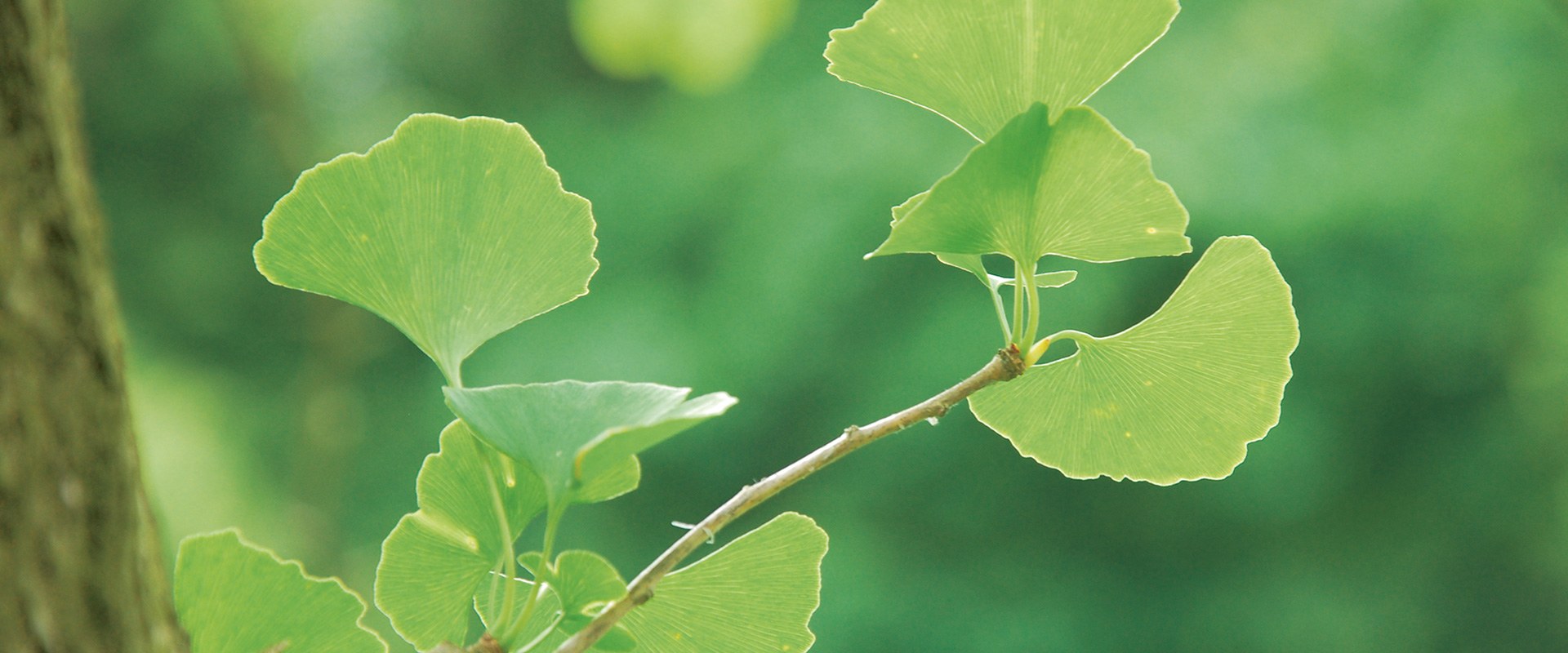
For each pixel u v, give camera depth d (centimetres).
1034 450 107
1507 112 693
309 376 632
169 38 855
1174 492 759
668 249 773
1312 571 797
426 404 833
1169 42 707
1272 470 739
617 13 255
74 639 94
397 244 103
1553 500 776
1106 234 103
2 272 94
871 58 104
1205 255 105
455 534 104
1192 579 798
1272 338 105
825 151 715
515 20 905
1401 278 715
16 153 94
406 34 880
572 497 100
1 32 94
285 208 102
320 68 795
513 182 103
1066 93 104
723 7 256
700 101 784
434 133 103
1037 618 770
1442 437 777
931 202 101
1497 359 745
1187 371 106
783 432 770
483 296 104
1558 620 808
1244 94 686
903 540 792
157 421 767
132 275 909
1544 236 712
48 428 94
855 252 700
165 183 920
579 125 855
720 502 805
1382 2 712
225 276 902
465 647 101
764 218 720
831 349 730
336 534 633
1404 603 795
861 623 754
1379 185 676
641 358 737
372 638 103
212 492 763
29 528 94
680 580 104
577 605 101
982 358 695
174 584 101
